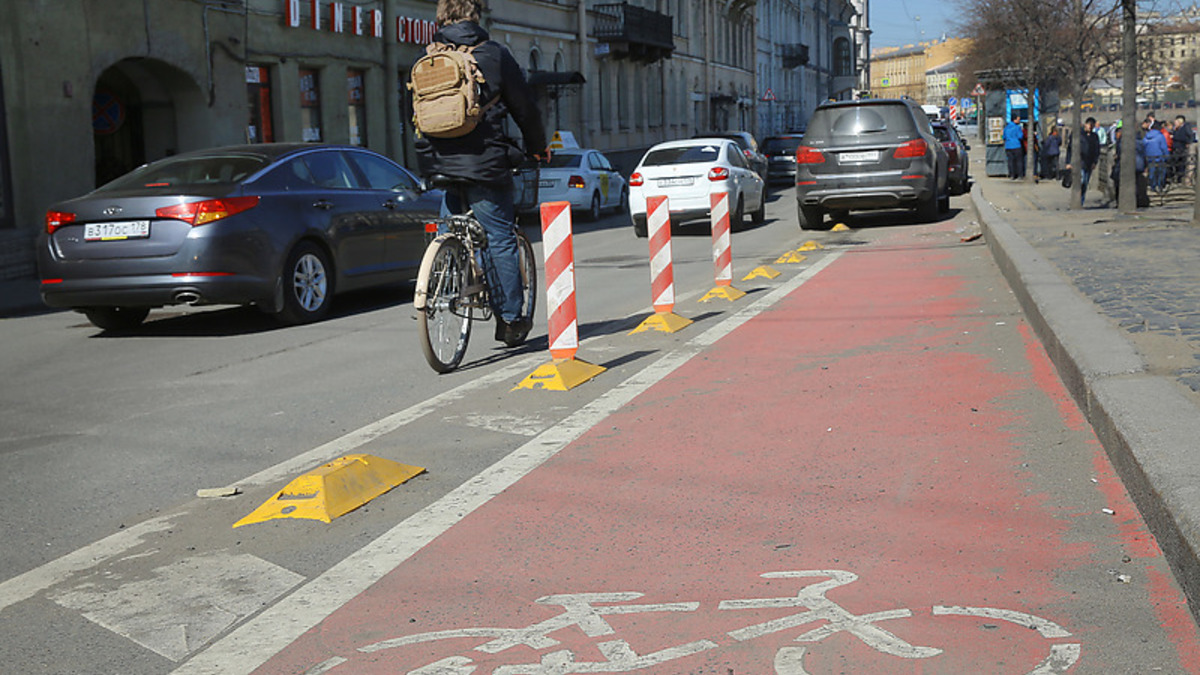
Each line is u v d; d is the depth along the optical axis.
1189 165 23.03
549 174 26.44
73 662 3.24
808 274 12.38
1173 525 3.46
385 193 11.69
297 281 10.38
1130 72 17.39
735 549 3.88
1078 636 3.10
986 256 13.29
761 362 7.19
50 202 19.11
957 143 28.33
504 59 7.39
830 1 114.94
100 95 22.53
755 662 3.03
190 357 8.80
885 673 2.94
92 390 7.55
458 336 7.74
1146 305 7.56
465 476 4.95
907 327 8.27
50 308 13.27
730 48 66.56
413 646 3.23
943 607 3.33
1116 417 4.51
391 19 29.08
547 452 5.24
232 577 3.86
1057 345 6.36
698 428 5.56
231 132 23.70
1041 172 34.50
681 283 12.59
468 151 7.48
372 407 6.61
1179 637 3.07
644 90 49.12
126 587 3.81
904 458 4.85
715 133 33.88
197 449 5.78
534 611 3.44
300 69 26.19
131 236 9.69
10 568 4.08
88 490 5.09
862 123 18.48
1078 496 4.22
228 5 23.44
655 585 3.59
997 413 5.52
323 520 4.39
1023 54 33.88
